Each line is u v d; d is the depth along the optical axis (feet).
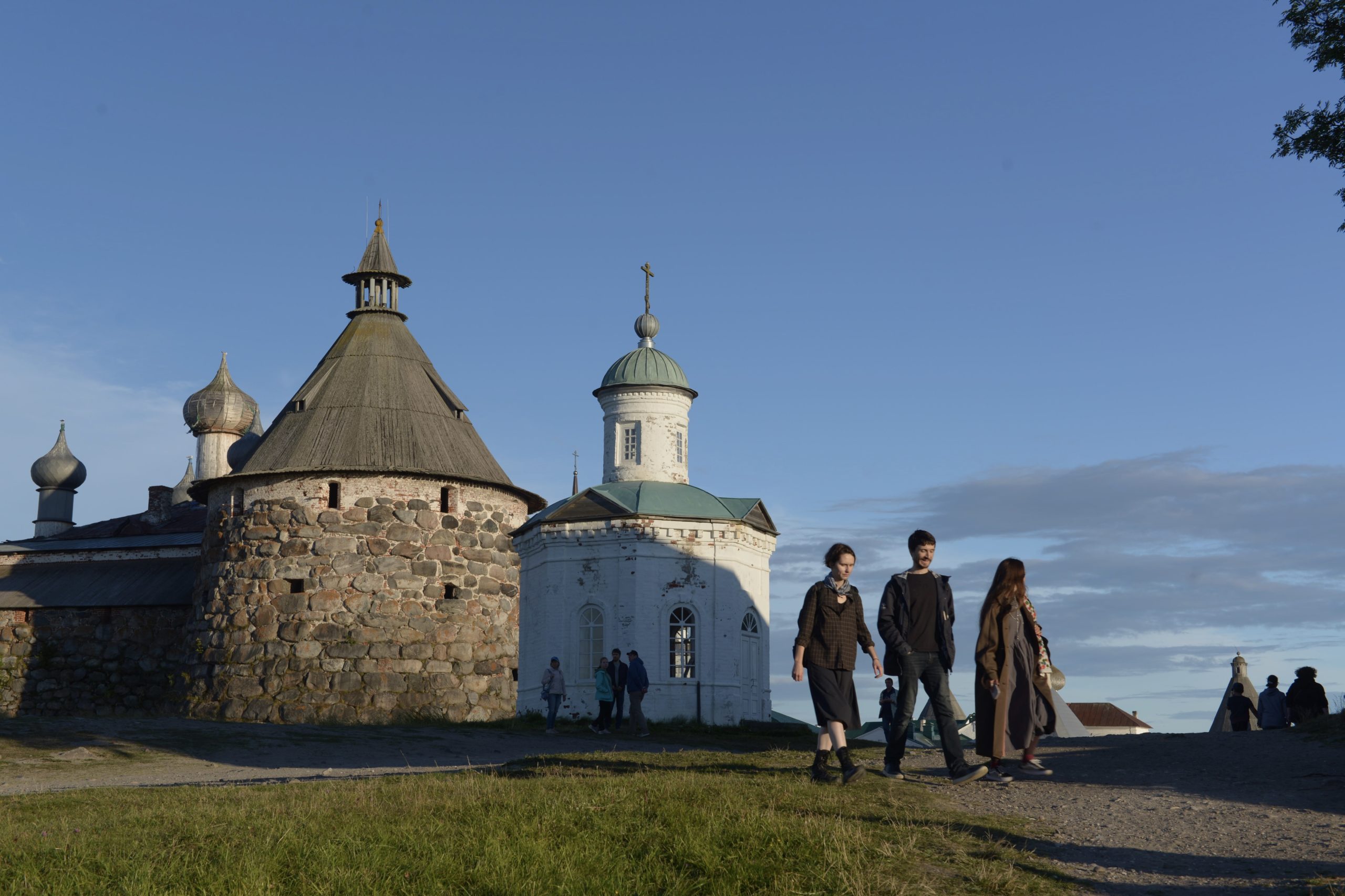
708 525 120.47
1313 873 26.27
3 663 141.28
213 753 74.90
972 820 32.27
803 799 34.24
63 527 222.69
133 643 140.15
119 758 71.46
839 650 38.78
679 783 36.76
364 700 116.26
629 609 117.19
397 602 119.96
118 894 26.08
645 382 131.44
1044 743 56.95
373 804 36.40
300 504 121.29
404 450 124.98
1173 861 27.86
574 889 24.80
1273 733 55.88
